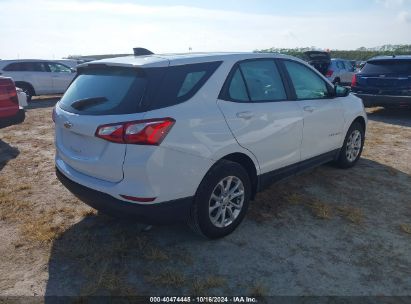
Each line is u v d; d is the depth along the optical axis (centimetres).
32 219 374
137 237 338
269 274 288
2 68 1313
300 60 431
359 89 961
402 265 301
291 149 397
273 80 384
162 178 281
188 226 333
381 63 934
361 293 268
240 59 352
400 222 373
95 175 300
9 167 536
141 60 303
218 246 326
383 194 443
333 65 1656
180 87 296
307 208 402
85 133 290
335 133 475
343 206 407
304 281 280
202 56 327
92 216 380
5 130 796
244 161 354
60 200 420
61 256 310
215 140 309
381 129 802
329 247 326
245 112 334
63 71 1456
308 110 412
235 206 343
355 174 510
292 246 327
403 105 901
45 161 567
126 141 272
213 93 317
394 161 571
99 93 304
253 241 334
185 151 289
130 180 278
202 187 309
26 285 274
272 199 423
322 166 543
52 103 1320
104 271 290
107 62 316
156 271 290
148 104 277
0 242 331
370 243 333
